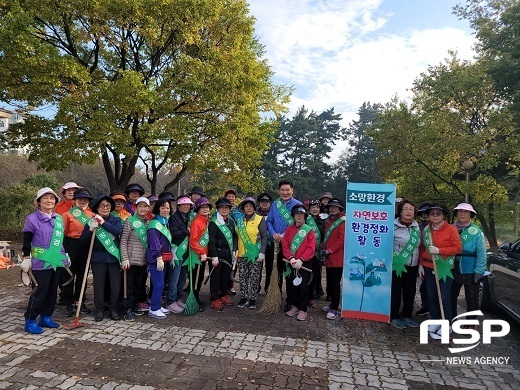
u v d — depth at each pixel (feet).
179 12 32.83
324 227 19.93
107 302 17.53
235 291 22.09
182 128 34.06
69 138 32.09
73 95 30.53
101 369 11.67
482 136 40.81
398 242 16.76
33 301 14.29
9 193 52.75
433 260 15.28
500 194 40.98
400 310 19.47
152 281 16.71
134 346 13.48
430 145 43.80
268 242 20.17
